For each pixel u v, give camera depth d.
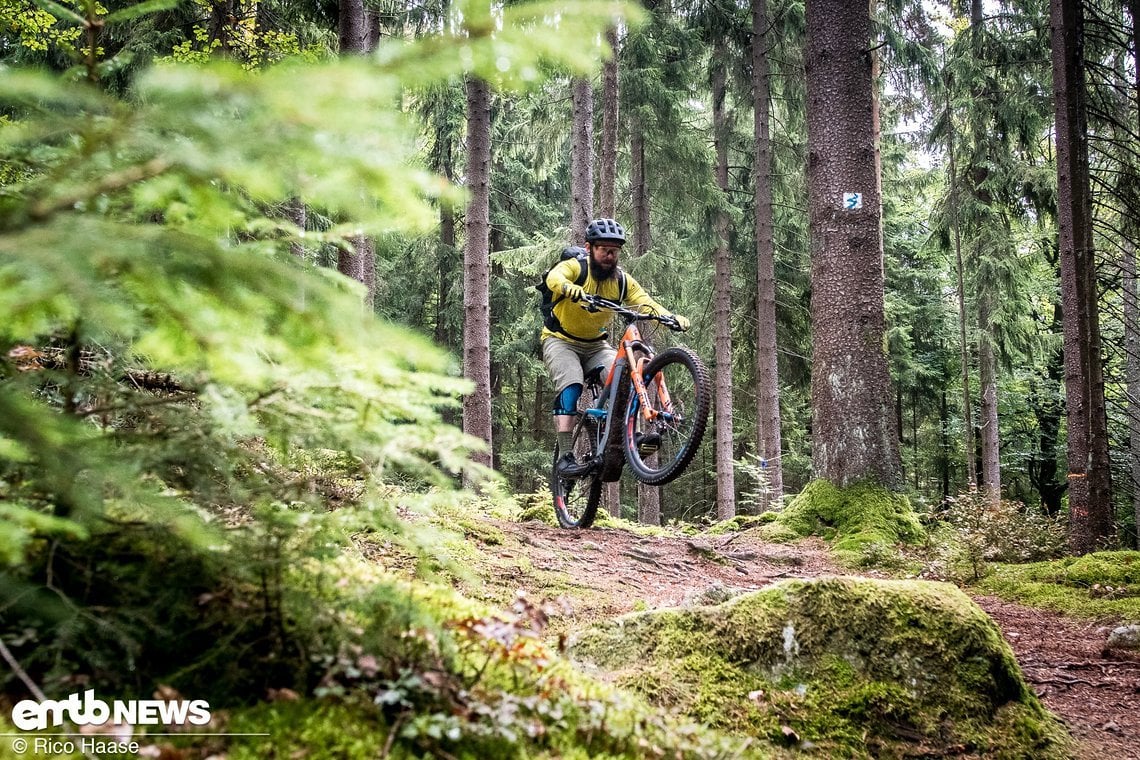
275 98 1.01
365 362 1.59
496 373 21.67
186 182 1.24
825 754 2.68
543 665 2.25
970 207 14.79
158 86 0.99
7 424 1.18
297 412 1.77
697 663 2.94
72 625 1.55
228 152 1.05
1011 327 15.34
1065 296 8.29
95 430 1.73
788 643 3.03
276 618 1.81
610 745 2.05
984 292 14.73
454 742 1.76
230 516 2.01
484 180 10.84
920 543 7.34
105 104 1.03
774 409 14.89
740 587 5.34
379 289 19.27
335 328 1.19
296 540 1.93
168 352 1.38
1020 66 14.06
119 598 1.70
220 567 1.75
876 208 8.18
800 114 16.59
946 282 19.50
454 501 1.93
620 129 15.95
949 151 14.88
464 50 1.19
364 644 1.85
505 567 4.32
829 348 8.10
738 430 20.47
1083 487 7.73
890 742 2.79
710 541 7.57
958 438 21.88
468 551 4.34
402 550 3.62
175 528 1.61
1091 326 7.66
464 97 14.77
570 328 6.36
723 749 2.32
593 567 5.01
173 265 1.15
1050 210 14.21
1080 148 7.79
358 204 1.20
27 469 1.51
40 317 1.27
